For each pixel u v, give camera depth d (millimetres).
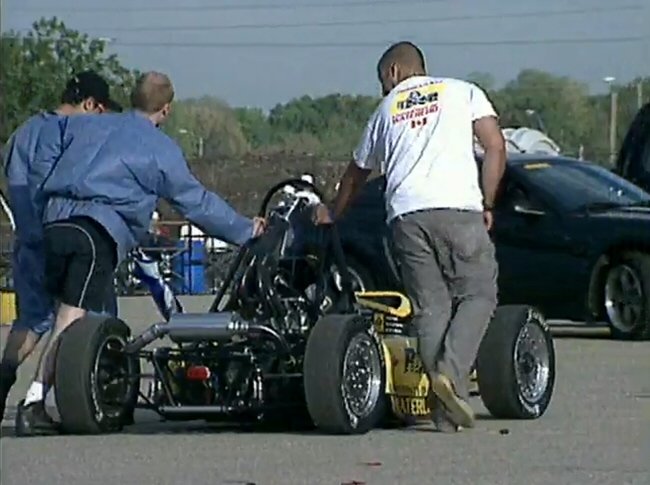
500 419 22359
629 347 33812
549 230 35719
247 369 20891
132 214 21781
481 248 21172
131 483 17453
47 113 22734
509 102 114938
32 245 22797
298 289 21672
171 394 21141
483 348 22125
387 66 22109
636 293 34906
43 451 19781
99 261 21578
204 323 20641
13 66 68938
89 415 20922
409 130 21375
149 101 22750
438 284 21266
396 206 21266
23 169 22484
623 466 18250
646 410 23359
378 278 35844
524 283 36031
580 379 27594
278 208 21531
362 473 17859
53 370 21406
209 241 51656
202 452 19609
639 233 34812
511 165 36750
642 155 44688
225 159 79812
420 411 21266
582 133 114188
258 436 21031
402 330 21953
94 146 21828
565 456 18969
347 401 20609
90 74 23391
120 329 21438
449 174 21141
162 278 25188
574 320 35969
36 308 22969
